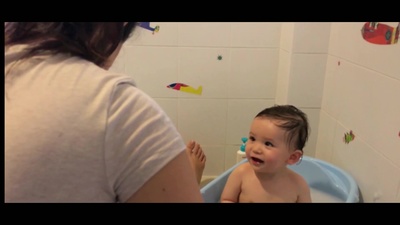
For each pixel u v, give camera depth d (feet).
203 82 5.49
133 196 1.34
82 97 1.26
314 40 4.75
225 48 5.34
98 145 1.25
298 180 4.03
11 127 1.24
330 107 4.72
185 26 5.22
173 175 1.36
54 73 1.30
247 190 3.99
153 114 1.34
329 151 4.77
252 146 3.84
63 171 1.24
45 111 1.24
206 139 5.77
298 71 4.87
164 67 5.39
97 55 1.42
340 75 4.41
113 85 1.30
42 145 1.22
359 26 3.90
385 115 3.41
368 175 3.76
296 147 3.84
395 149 3.26
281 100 5.29
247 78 5.49
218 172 5.94
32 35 1.35
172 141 1.36
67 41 1.35
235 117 5.67
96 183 1.29
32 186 1.23
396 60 3.22
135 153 1.30
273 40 5.31
